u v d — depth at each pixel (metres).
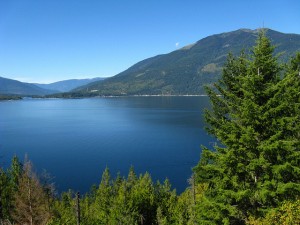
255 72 19.70
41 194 40.72
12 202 46.69
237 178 19.66
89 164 133.12
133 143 172.88
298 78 22.88
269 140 18.23
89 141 182.75
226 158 19.09
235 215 20.06
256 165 18.44
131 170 82.81
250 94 18.94
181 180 110.25
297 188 17.52
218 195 20.36
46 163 135.12
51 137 199.00
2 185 48.75
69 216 50.44
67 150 159.25
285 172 18.67
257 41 20.02
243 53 23.28
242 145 19.39
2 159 141.62
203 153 20.94
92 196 87.69
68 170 125.00
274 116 18.73
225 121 22.00
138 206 54.84
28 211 38.94
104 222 51.72
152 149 155.88
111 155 147.25
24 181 39.44
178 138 181.50
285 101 18.44
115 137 193.50
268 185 18.23
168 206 56.97
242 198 19.62
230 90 23.77
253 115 18.75
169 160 134.88
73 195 95.31
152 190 65.62
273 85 18.80
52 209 50.16
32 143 179.25
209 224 21.31
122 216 47.88
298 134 19.67
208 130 23.55
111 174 118.25
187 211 47.34
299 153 17.88
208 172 21.39
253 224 18.19
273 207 18.52
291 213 16.22
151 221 55.69
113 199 54.59
